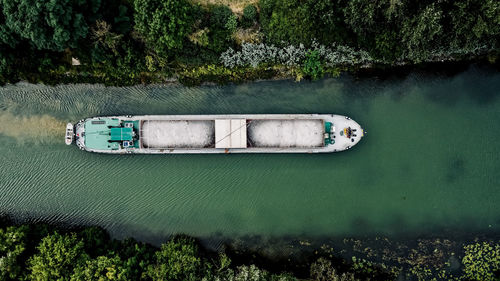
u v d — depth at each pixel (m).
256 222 41.28
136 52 38.62
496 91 41.25
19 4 32.12
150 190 41.25
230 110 41.00
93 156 40.94
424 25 33.12
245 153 40.69
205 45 37.56
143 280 38.19
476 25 33.44
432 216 41.28
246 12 37.44
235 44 38.84
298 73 40.16
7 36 34.34
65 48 37.22
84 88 41.16
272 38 38.25
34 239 39.47
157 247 41.25
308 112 41.12
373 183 41.22
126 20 36.47
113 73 40.16
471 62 41.06
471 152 41.03
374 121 41.22
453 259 41.09
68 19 33.09
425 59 40.47
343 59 39.56
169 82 40.91
